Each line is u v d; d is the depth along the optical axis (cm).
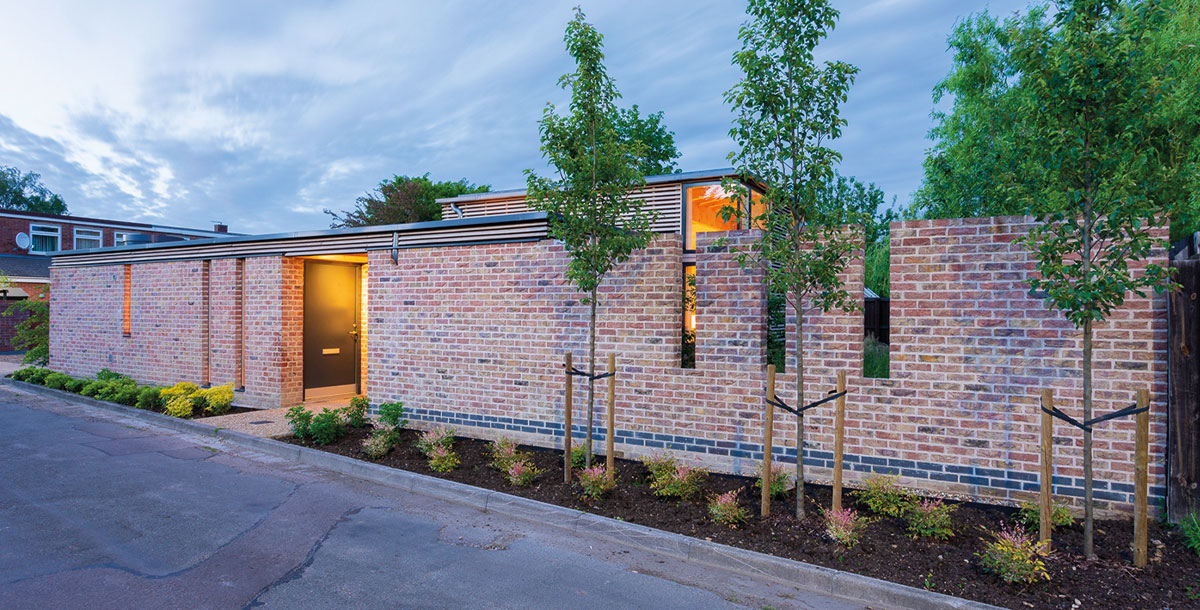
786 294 606
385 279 971
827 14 523
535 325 832
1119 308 538
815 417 657
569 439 674
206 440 927
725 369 706
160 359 1316
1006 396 577
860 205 2430
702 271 718
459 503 650
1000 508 573
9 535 533
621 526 549
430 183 3406
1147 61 458
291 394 1151
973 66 1506
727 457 704
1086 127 443
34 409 1164
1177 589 417
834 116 533
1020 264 571
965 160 1457
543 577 466
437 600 423
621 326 765
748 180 569
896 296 618
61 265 1542
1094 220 452
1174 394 515
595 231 661
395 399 957
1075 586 423
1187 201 713
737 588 452
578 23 641
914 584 433
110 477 719
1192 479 508
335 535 548
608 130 649
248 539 534
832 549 488
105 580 448
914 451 612
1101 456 543
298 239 1097
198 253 1243
